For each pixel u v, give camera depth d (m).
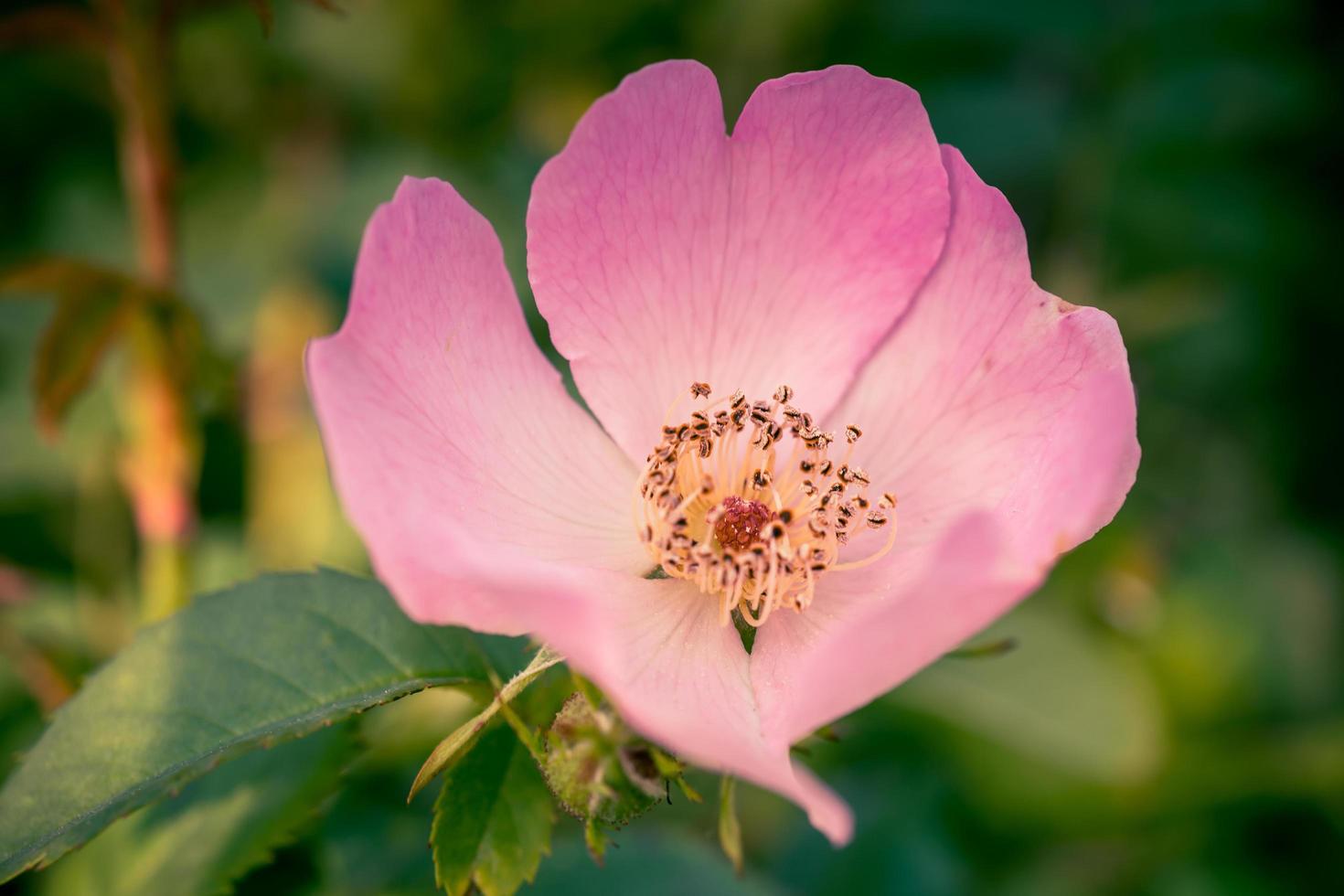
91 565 0.23
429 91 0.27
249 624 0.19
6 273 0.21
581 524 0.20
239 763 0.20
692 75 0.19
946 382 0.20
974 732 0.24
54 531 0.24
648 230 0.20
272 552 0.24
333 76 0.27
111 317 0.21
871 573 0.20
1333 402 0.27
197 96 0.26
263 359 0.25
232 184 0.26
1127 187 0.27
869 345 0.20
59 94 0.26
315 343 0.17
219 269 0.26
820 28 0.27
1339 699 0.25
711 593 0.20
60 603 0.23
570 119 0.27
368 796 0.21
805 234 0.20
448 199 0.19
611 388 0.20
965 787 0.25
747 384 0.20
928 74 0.27
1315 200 0.27
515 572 0.18
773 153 0.20
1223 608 0.26
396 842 0.21
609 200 0.19
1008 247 0.19
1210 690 0.25
